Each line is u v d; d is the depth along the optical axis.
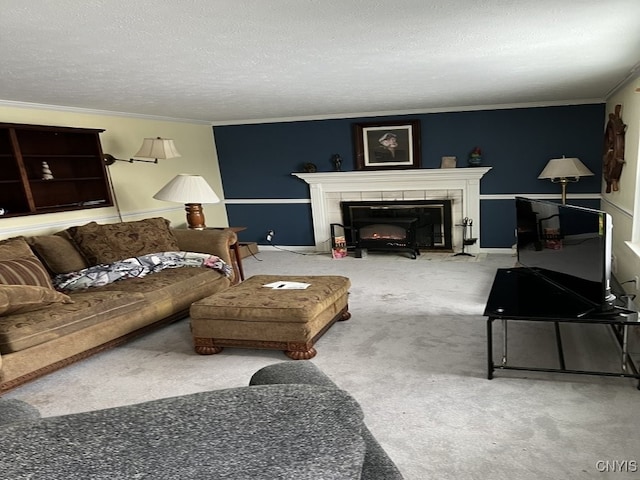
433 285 4.18
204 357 2.92
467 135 5.34
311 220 6.28
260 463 0.60
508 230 5.41
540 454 1.73
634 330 2.70
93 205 4.48
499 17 1.93
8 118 3.85
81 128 4.33
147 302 3.24
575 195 5.07
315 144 5.99
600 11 1.86
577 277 2.42
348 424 0.63
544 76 3.36
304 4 1.70
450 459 1.75
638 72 3.01
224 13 1.76
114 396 2.47
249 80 3.21
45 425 0.56
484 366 2.49
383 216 5.79
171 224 5.69
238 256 4.54
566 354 2.57
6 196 3.99
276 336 2.76
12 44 2.06
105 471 0.54
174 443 0.57
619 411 1.98
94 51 2.25
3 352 2.45
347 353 2.79
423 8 1.79
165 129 5.55
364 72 3.07
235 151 6.41
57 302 2.85
